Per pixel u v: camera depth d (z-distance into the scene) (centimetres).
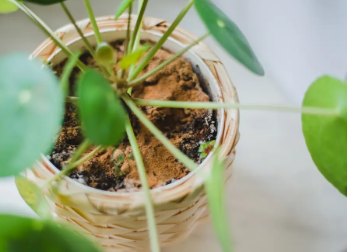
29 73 21
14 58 21
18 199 40
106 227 29
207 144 31
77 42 33
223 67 32
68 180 27
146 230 30
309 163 46
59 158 30
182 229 34
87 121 20
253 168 45
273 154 46
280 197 43
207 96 33
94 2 47
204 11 25
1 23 44
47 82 20
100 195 26
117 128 21
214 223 21
